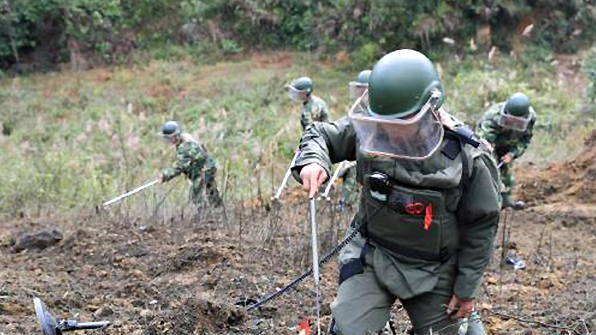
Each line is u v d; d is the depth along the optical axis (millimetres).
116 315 5562
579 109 17500
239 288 6355
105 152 15031
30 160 13766
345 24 25156
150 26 28031
